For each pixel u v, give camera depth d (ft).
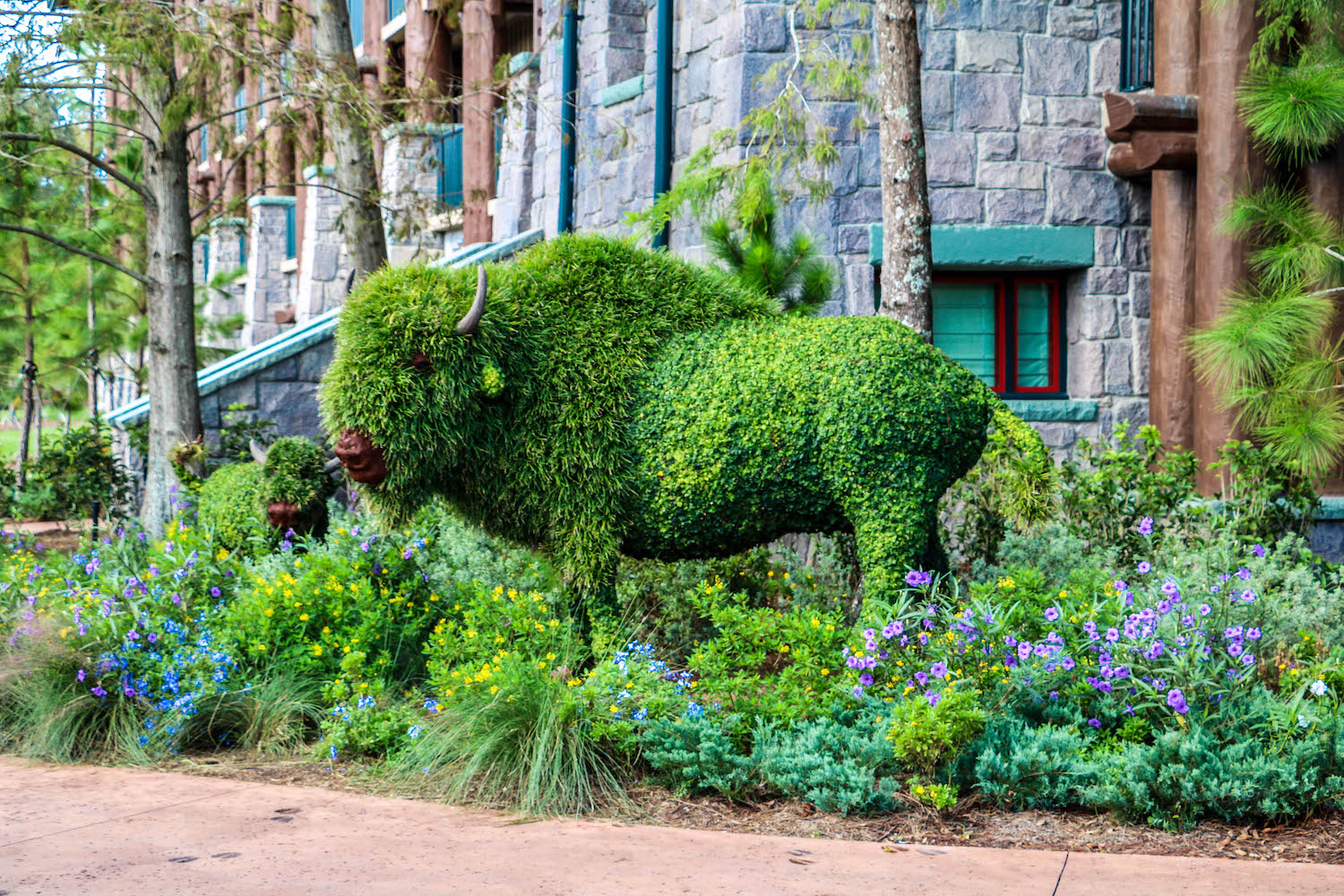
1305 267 21.95
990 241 31.73
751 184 25.53
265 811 14.33
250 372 36.81
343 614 19.88
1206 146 28.43
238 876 11.80
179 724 17.35
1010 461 20.88
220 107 33.04
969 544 24.77
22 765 16.94
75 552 29.81
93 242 51.42
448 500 18.98
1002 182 31.81
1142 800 13.97
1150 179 32.35
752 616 17.90
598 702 15.81
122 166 48.21
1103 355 32.42
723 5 31.68
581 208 40.50
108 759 17.29
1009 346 33.19
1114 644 15.98
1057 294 33.24
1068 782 14.49
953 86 31.60
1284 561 22.59
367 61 57.00
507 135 45.93
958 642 16.25
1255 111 22.84
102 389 85.15
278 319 68.44
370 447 17.87
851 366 17.93
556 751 14.92
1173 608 16.28
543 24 43.93
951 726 14.33
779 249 25.39
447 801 14.93
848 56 30.78
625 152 37.45
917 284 23.80
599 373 18.17
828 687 16.90
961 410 18.30
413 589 21.18
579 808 14.48
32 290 52.65
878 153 31.12
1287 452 21.57
